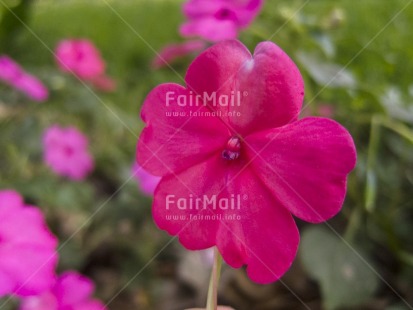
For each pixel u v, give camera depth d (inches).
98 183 16.3
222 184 4.8
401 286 11.1
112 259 13.3
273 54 4.7
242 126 4.8
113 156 16.4
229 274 12.3
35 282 7.5
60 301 8.4
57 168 14.4
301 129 4.7
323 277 9.5
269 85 4.7
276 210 4.7
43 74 17.1
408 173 12.6
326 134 4.6
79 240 13.4
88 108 16.7
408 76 14.1
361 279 9.5
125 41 24.4
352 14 18.0
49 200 13.7
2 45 19.4
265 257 4.7
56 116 16.6
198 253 13.0
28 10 18.5
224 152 4.9
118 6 28.6
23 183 13.7
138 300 12.6
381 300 10.9
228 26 10.8
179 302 12.5
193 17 11.2
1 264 7.4
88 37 25.0
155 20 26.4
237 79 4.8
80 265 12.8
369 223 11.3
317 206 4.6
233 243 4.7
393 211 12.0
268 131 4.8
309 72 11.4
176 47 13.9
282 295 11.9
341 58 14.1
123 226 13.5
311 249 9.7
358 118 12.1
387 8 18.2
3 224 7.8
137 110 18.5
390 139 12.5
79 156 14.8
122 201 13.2
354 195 11.2
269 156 4.7
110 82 18.2
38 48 23.0
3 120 15.2
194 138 4.9
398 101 12.5
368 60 14.4
